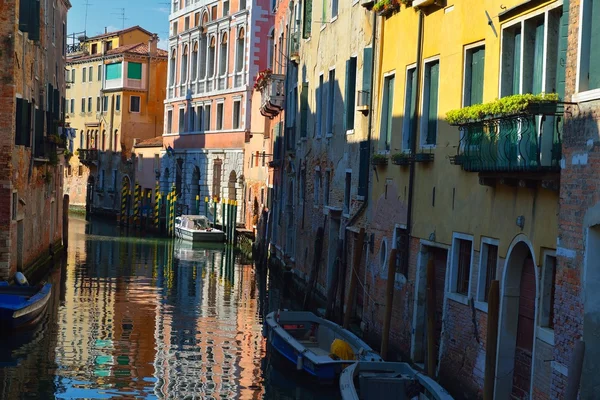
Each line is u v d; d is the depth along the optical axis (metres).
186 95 51.31
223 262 33.16
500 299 10.30
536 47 9.95
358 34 18.03
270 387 13.76
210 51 48.88
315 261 20.53
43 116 24.48
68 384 13.48
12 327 17.05
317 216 22.39
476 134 10.47
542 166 8.83
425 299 13.38
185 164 50.38
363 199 16.86
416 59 13.84
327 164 21.34
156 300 22.53
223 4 47.53
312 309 21.41
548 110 8.59
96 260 31.52
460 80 11.97
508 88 10.59
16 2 19.69
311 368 13.43
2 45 19.59
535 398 9.31
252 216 40.31
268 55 44.25
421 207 13.45
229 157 45.44
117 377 14.04
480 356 10.83
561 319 8.55
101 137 61.59
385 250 15.31
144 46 60.06
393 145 15.03
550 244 9.12
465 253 11.88
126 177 58.22
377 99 16.25
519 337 10.27
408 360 13.56
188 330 18.38
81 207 65.62
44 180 26.80
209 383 13.90
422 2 13.10
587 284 8.07
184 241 42.12
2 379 13.58
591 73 8.24
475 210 11.30
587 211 8.09
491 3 10.94
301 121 25.34
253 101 41.50
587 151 8.12
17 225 21.34
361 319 17.17
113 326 18.39
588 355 8.03
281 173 30.27
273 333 15.72
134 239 42.09
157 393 13.20
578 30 8.38
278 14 34.44
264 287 26.19
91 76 62.97
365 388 11.37
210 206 47.06
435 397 10.48
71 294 22.81
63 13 32.84
